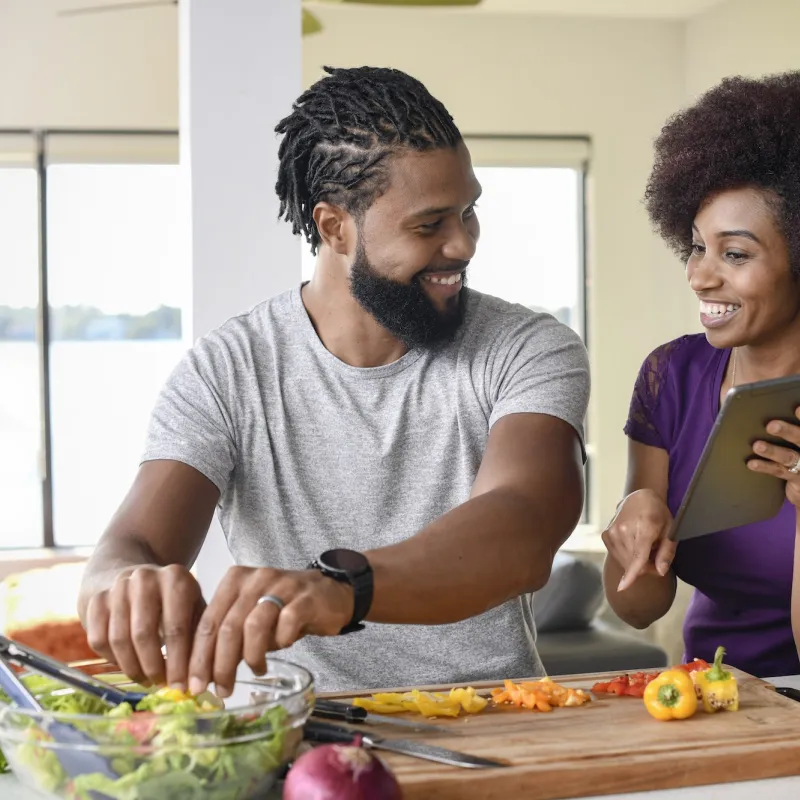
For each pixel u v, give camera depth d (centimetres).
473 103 542
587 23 547
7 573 490
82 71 503
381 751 104
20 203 509
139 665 98
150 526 124
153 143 511
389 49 531
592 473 558
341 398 137
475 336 137
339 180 124
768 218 136
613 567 162
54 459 522
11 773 104
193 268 247
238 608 95
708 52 538
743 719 114
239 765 87
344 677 136
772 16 486
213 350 139
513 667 137
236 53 247
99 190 514
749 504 132
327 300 136
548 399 127
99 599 100
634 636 353
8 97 498
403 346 137
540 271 559
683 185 145
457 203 122
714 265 141
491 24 539
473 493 125
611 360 559
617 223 556
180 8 265
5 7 494
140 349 526
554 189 555
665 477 163
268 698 102
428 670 136
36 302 515
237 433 137
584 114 551
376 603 103
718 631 159
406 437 136
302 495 137
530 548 113
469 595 108
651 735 108
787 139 135
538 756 102
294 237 252
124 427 527
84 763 85
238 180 248
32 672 108
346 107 124
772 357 149
